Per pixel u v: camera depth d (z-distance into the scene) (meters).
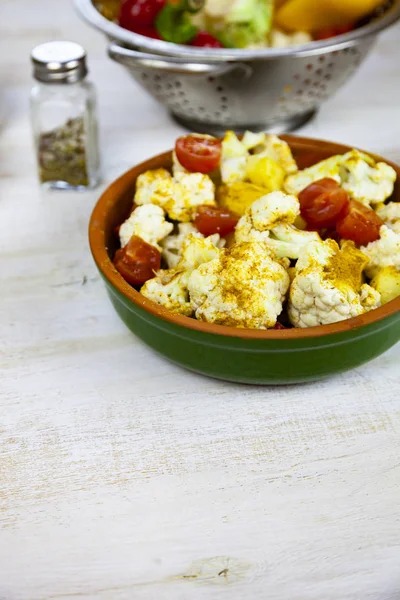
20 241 0.70
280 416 0.58
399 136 0.79
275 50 0.69
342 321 0.55
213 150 0.63
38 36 0.92
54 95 0.73
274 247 0.59
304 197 0.61
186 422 0.58
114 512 0.54
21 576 0.52
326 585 0.51
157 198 0.62
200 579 0.52
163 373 0.61
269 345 0.55
